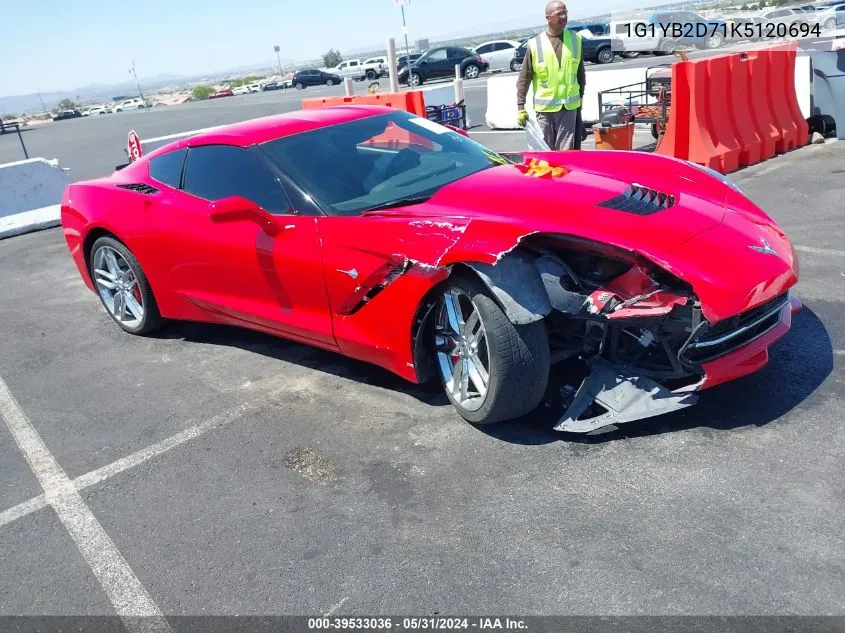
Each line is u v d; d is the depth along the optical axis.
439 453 3.14
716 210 3.20
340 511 2.85
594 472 2.86
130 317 5.03
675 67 7.06
